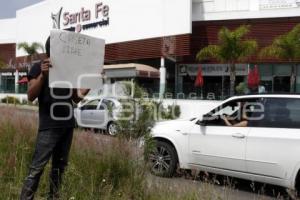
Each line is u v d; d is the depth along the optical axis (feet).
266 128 23.89
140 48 98.07
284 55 74.23
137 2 98.68
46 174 18.25
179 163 27.09
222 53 77.20
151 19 95.20
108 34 107.65
